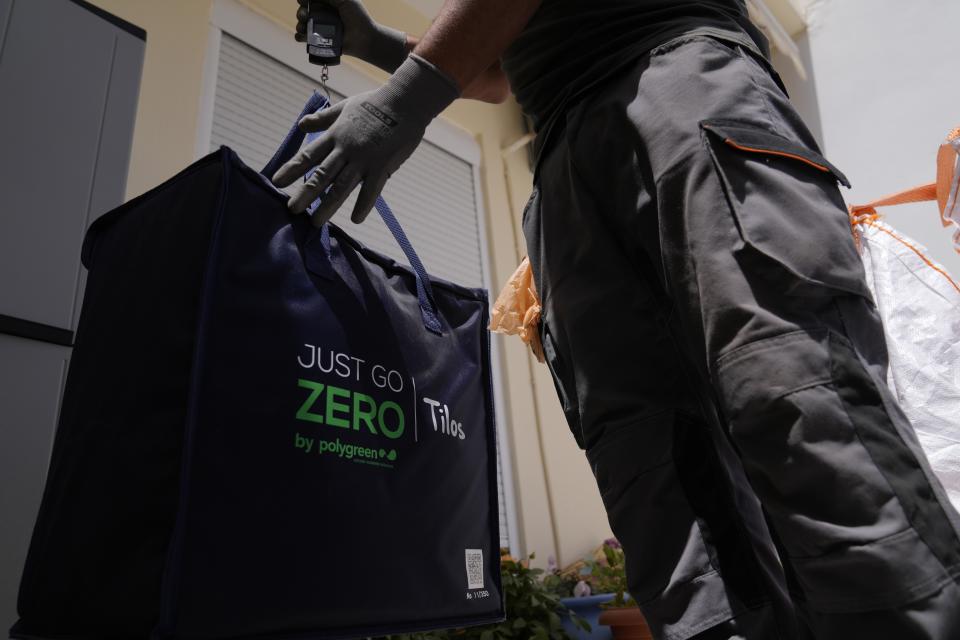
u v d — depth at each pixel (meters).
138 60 1.35
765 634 0.63
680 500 0.71
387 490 0.83
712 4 0.86
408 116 0.81
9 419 1.01
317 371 0.79
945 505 0.53
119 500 0.65
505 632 2.13
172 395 0.67
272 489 0.70
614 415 0.79
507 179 3.82
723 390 0.60
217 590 0.63
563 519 3.19
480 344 1.12
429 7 3.55
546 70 0.91
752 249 0.61
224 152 0.76
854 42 3.67
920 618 0.48
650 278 0.78
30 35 1.20
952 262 3.08
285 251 0.80
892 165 3.38
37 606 0.68
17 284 1.07
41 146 1.16
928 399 1.19
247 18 2.75
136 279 0.77
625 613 2.24
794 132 0.73
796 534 0.55
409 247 1.05
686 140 0.69
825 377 0.56
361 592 0.76
